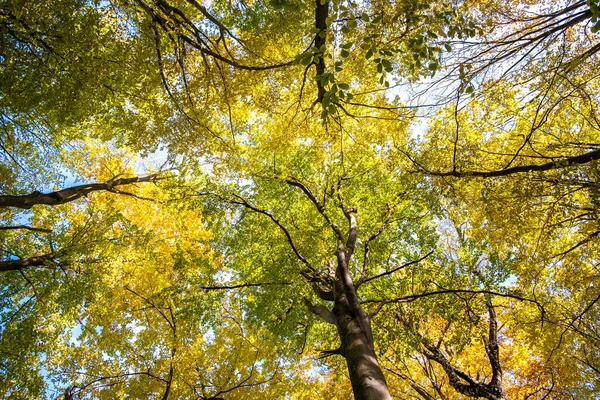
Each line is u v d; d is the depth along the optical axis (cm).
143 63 685
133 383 911
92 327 945
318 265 850
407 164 876
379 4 534
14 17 571
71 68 641
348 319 607
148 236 882
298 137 881
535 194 727
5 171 988
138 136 809
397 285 885
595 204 666
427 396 1100
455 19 546
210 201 900
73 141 1148
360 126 861
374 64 702
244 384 1005
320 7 611
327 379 1317
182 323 952
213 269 884
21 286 818
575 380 1067
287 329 816
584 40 661
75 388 889
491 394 937
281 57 761
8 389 758
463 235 1144
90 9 627
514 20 624
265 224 910
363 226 959
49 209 1009
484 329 850
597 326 930
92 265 793
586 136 810
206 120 830
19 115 891
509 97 754
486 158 834
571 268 912
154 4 621
